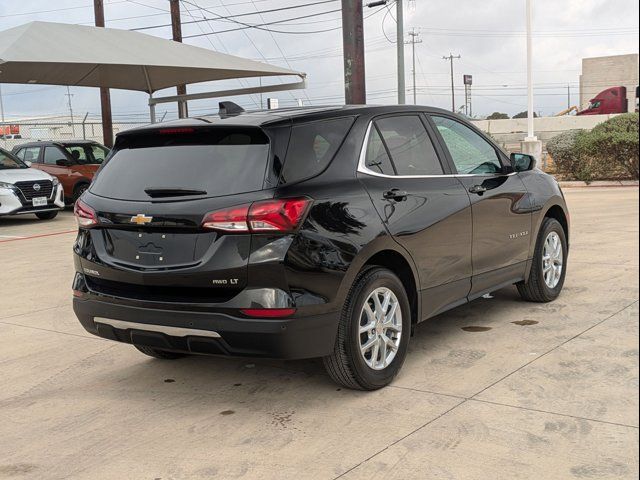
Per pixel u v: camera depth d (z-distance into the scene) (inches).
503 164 221.8
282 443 141.4
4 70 652.1
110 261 161.2
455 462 129.0
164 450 141.3
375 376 164.7
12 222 609.0
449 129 204.5
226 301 146.2
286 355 147.1
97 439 148.2
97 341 223.1
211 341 149.4
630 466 124.6
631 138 780.0
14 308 271.1
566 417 146.3
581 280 276.2
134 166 166.6
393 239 166.1
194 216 147.9
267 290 144.3
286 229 144.8
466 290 197.5
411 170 181.6
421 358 189.2
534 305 239.9
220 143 158.4
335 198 155.5
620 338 198.1
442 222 182.7
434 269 181.8
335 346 157.3
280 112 166.9
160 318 153.0
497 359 185.2
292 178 150.8
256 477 127.6
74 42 662.5
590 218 478.3
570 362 179.8
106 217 161.2
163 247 153.2
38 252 417.7
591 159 818.8
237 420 154.6
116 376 189.0
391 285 168.6
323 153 160.6
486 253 203.3
